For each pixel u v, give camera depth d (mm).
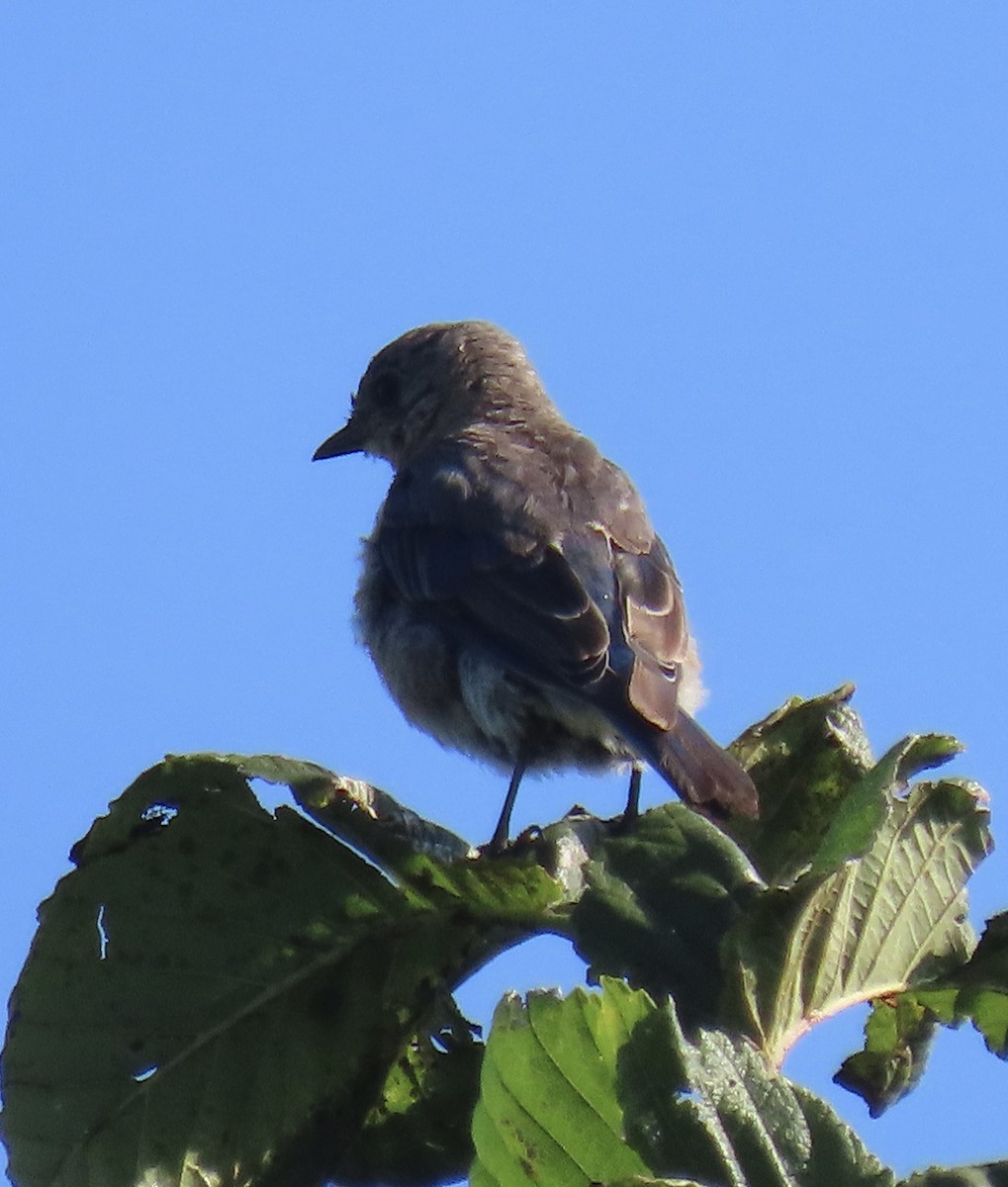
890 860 8758
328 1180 9109
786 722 10156
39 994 8992
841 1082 9625
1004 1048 8867
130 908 9047
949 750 8812
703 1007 8016
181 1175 8945
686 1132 6828
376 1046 9156
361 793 9039
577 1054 6895
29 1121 8953
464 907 9086
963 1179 7195
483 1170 7055
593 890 8289
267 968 9109
